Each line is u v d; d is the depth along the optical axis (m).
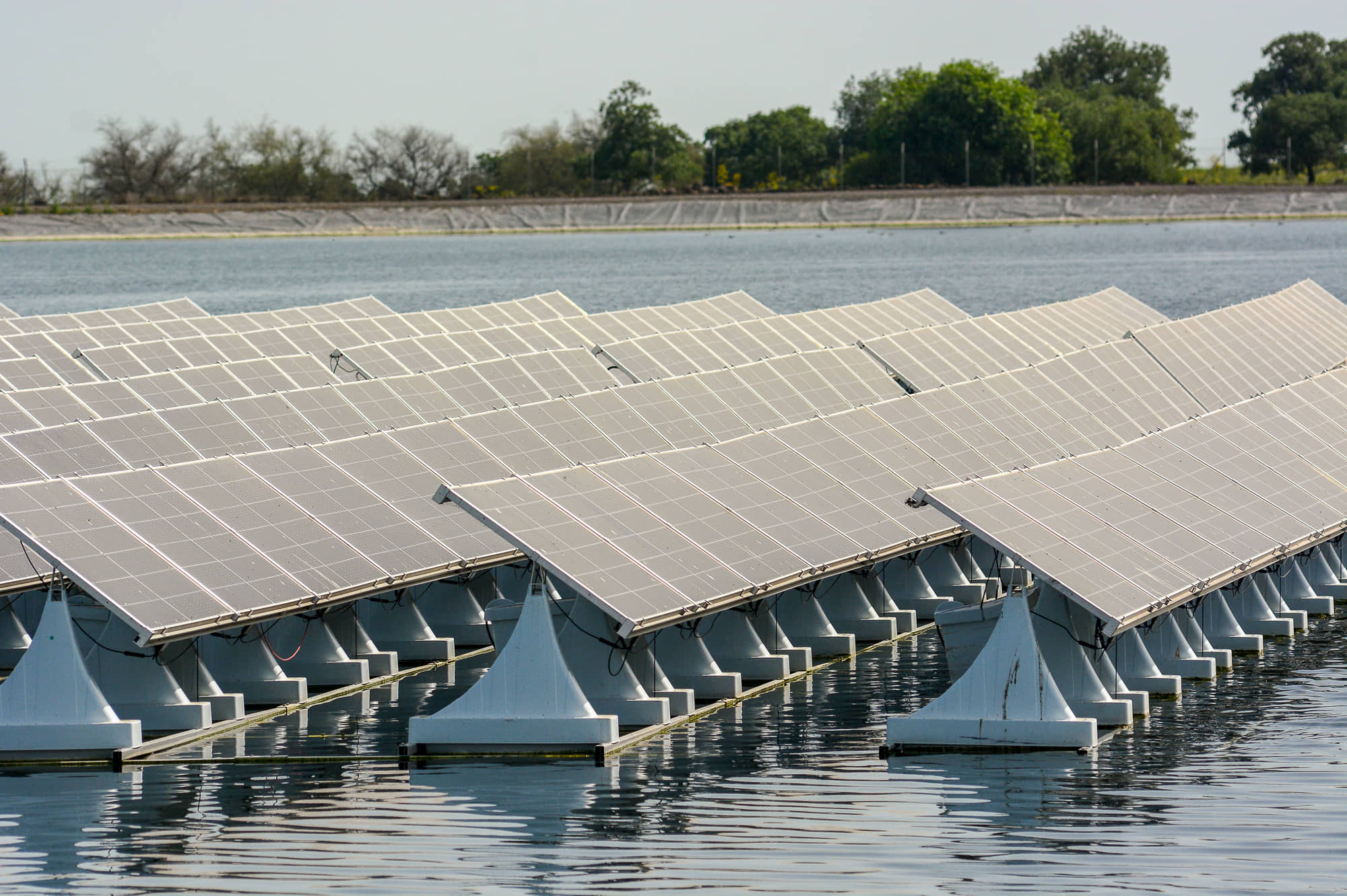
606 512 43.34
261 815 35.31
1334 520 53.44
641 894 30.38
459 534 49.84
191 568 41.34
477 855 32.56
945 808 35.00
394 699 45.44
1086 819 34.09
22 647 49.31
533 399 74.50
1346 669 47.09
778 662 46.97
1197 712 42.47
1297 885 30.17
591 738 39.38
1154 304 172.50
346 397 67.00
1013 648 39.44
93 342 84.75
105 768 39.09
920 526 52.12
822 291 194.38
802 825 34.06
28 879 31.58
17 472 52.62
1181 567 44.06
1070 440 66.50
